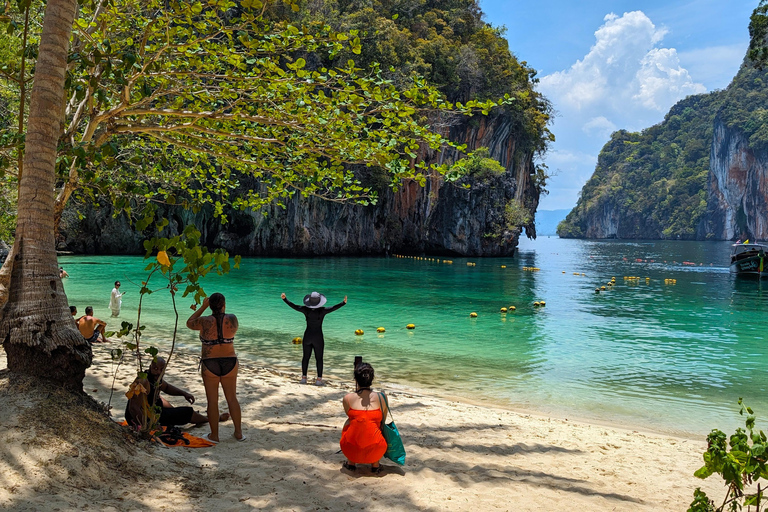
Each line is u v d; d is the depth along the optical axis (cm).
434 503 441
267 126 901
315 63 5159
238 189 5188
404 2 7469
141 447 486
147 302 2086
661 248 11731
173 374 948
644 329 1823
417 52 6412
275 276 3512
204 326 570
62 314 477
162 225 501
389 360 1266
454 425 747
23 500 351
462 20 8156
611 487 529
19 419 416
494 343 1511
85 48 811
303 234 5862
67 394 464
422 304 2362
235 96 846
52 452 402
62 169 597
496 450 638
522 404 937
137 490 408
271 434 621
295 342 1433
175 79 827
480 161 7169
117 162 675
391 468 528
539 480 530
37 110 488
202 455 523
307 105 790
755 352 1440
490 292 2938
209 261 502
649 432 802
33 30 973
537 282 3659
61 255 4900
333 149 811
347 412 517
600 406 934
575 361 1302
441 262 5841
